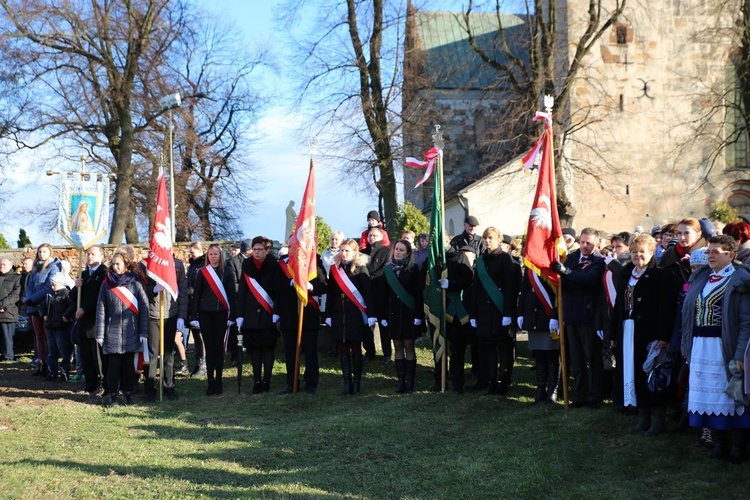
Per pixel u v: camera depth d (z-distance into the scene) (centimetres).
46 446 1002
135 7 3353
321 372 1516
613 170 3656
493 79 4475
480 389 1326
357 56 3231
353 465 935
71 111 3428
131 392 1308
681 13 3897
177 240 3991
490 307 1250
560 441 988
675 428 1005
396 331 1315
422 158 3584
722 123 3722
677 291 959
